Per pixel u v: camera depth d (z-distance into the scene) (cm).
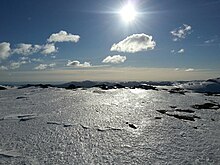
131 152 2520
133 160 2331
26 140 2798
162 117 4044
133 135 3048
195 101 6241
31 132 3095
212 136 3156
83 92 7262
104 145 2695
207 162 2336
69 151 2506
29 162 2222
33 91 7781
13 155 2358
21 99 5878
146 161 2314
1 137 2892
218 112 4884
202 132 3325
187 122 3841
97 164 2234
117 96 6362
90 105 4903
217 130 3481
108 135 3022
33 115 3978
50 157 2348
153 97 6469
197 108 5219
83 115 4003
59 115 4003
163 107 5006
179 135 3122
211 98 7181
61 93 7019
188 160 2361
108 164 2242
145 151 2552
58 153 2450
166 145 2739
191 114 4503
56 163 2225
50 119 3738
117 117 3909
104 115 4028
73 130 3186
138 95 6769
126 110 4484
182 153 2527
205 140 2970
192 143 2839
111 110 4438
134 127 3359
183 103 5753
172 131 3284
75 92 7269
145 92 7619
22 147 2580
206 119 4206
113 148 2617
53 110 4419
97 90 7869
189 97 7019
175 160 2352
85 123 3506
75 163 2239
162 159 2366
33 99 5841
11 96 6550
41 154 2412
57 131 3142
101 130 3194
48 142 2747
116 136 2994
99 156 2406
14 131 3138
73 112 4238
